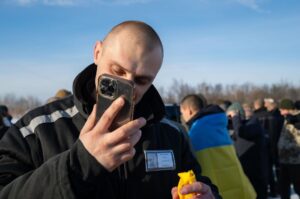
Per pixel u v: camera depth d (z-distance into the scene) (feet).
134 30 5.16
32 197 4.21
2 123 16.44
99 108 4.38
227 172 12.99
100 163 4.05
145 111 6.19
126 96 4.34
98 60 5.69
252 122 21.58
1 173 5.20
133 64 5.03
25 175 4.58
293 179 21.49
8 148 5.48
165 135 6.61
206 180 6.95
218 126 13.43
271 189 28.19
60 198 4.13
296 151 21.21
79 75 5.74
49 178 4.19
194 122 13.58
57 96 17.03
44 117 5.92
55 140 5.67
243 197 13.08
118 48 5.06
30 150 5.57
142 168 5.90
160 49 5.33
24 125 5.86
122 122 4.29
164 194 6.00
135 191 5.76
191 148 7.58
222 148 13.12
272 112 30.89
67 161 4.19
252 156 21.07
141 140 6.11
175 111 24.95
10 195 4.42
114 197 5.55
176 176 6.31
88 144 4.08
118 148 4.02
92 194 4.46
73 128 5.85
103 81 4.41
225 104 31.68
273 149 29.60
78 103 5.68
